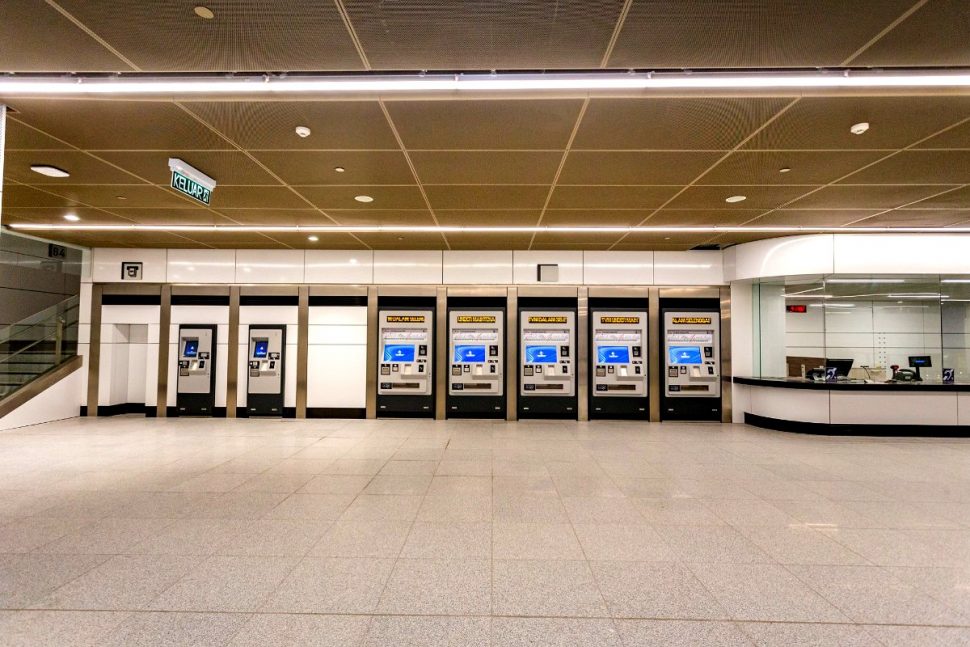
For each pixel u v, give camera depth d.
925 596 2.89
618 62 3.09
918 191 5.57
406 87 3.30
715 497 4.71
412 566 3.24
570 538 3.72
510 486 5.05
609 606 2.77
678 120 3.82
